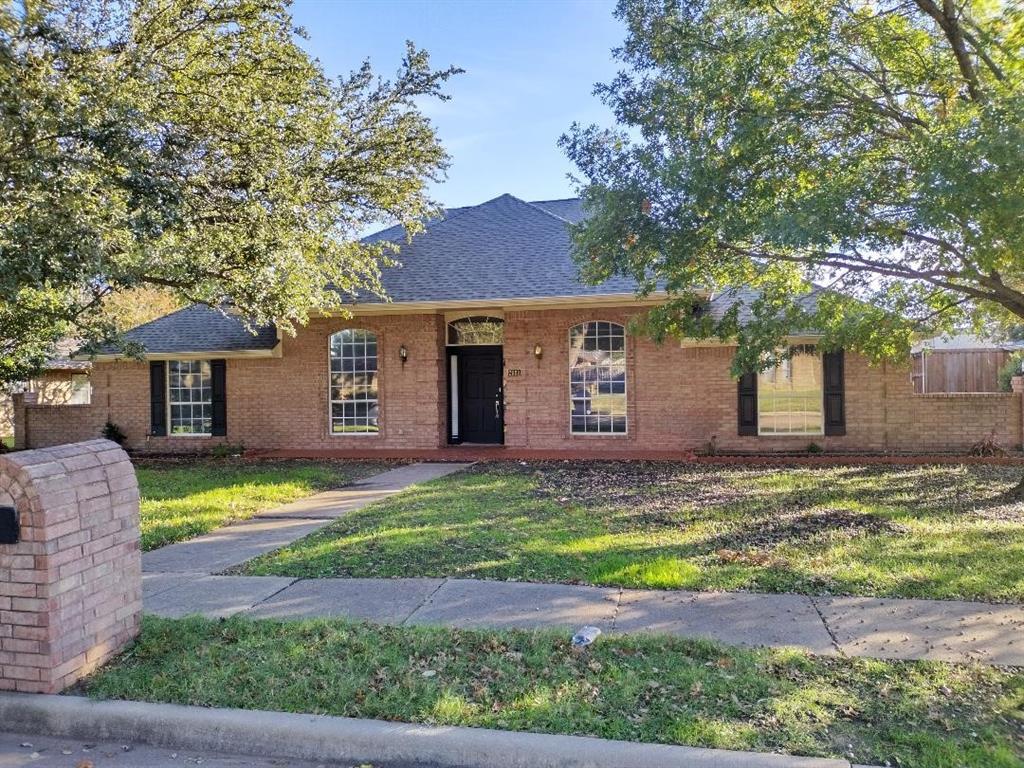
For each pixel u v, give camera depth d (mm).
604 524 7988
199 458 16078
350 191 13414
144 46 9797
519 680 3984
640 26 8305
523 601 5414
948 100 7516
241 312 11492
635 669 4105
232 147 10664
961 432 14172
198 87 10281
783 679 3961
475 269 16062
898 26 7645
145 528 8281
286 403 16703
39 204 8180
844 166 7031
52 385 24453
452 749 3398
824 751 3223
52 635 3959
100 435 17625
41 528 3939
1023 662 4172
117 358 16797
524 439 15586
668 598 5430
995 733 3363
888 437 14367
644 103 8359
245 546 7473
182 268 9750
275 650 4480
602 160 8617
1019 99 5625
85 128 8094
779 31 7137
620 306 15039
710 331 10133
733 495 9734
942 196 5844
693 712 3588
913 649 4387
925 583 5652
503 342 15961
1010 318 10523
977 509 8461
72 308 11055
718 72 7383
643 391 15055
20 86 7949
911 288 9609
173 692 3943
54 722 3820
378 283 14461
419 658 4328
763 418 14766
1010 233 5957
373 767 3436
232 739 3629
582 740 3352
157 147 9930
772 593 5512
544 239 16750
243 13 10281
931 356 19219
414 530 7824
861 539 7035
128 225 8633
